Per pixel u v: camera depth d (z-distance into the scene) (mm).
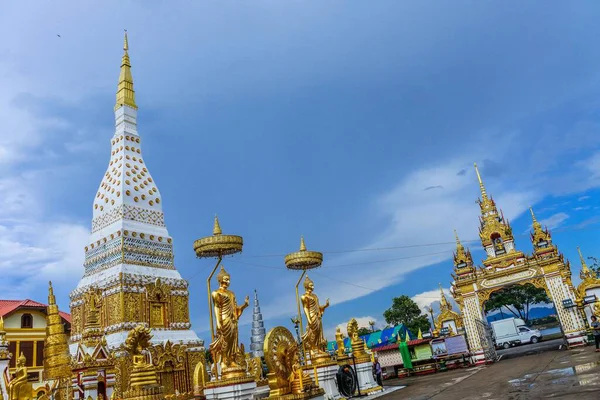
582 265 40750
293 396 17781
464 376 29203
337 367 26719
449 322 44062
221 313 20156
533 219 40688
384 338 51688
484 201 43344
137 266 37344
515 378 22438
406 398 21781
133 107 45969
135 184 41375
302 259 30250
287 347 19141
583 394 14492
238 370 19734
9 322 44844
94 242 39688
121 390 30797
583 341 36938
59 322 26922
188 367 36125
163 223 41844
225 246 22391
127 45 48594
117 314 34438
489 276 41219
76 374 21578
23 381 17188
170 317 37438
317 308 27797
